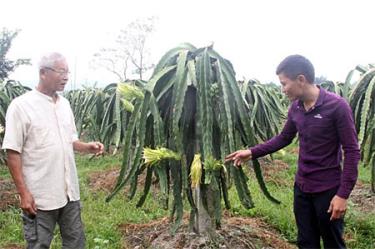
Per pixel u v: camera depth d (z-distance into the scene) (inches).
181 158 90.2
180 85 88.4
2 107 160.6
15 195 169.2
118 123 136.6
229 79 92.2
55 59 82.4
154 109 89.7
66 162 87.2
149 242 111.2
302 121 82.2
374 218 131.1
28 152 83.7
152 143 97.5
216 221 97.8
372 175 132.6
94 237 120.6
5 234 124.8
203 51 93.3
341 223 83.9
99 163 242.1
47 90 85.0
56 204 85.6
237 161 88.7
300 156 85.0
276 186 178.5
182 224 117.3
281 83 80.6
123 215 139.8
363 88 119.0
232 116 92.8
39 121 83.3
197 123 90.4
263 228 124.9
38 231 85.0
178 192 92.2
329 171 81.1
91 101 227.0
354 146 76.4
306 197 85.7
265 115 141.8
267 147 89.4
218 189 92.2
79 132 229.9
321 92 79.8
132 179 96.5
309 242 88.1
